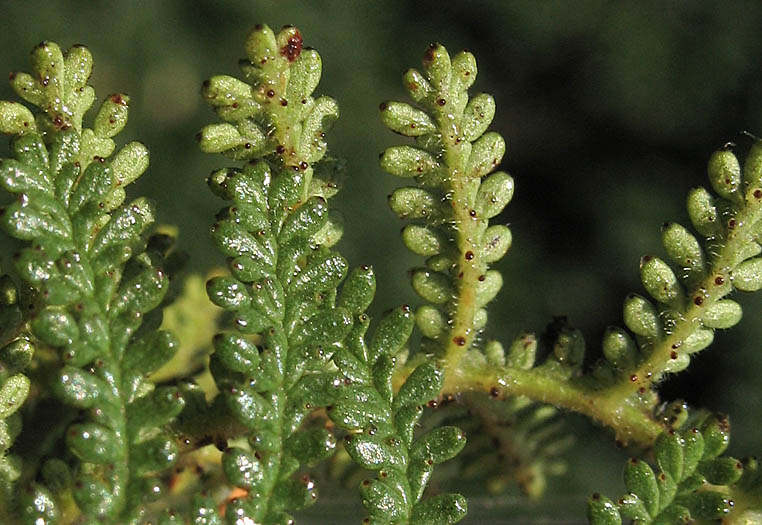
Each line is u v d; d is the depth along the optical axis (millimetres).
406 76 47
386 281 110
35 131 46
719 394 105
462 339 48
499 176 48
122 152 46
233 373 45
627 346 48
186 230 106
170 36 115
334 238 47
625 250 120
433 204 47
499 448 54
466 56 47
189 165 110
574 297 119
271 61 46
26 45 109
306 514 53
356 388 45
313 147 46
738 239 47
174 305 55
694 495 45
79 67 46
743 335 104
